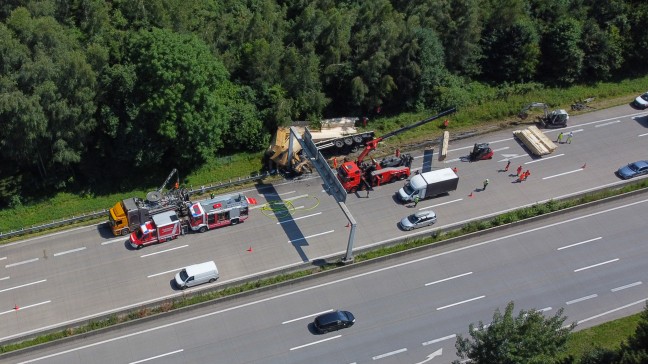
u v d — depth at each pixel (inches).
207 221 3201.3
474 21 4015.8
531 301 2972.4
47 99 3102.9
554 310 2935.5
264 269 3063.5
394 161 3585.1
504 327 2257.6
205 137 3390.7
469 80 4210.1
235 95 3636.8
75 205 3348.9
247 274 3034.0
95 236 3196.4
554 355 2267.5
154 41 3208.7
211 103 3331.7
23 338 2677.2
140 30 3361.2
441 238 3228.3
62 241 3166.8
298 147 3597.4
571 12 4439.0
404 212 3398.1
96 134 3393.2
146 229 3102.9
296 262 3100.4
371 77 3811.5
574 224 3358.8
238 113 3572.8
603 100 4276.6
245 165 3609.7
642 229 3346.5
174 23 3599.9
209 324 2802.7
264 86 3681.1
